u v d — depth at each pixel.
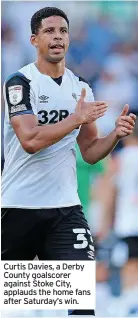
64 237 15.83
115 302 22.88
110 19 27.20
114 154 24.17
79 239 15.73
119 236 23.62
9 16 26.00
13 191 16.11
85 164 24.25
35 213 15.98
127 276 23.25
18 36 26.00
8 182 16.19
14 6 25.97
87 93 16.47
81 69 26.61
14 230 16.14
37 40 15.99
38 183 15.93
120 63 26.61
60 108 16.02
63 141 15.83
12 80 15.77
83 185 24.23
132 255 23.42
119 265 23.36
